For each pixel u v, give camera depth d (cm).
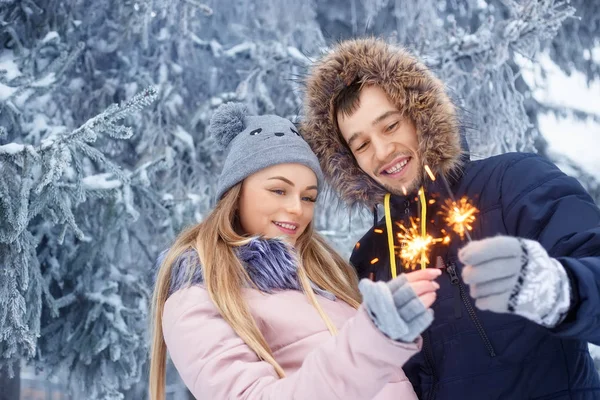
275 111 484
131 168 447
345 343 131
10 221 301
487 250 117
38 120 386
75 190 323
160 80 462
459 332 178
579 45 605
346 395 130
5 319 307
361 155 200
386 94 196
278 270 193
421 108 188
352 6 546
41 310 361
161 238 420
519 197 172
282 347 183
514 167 180
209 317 176
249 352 166
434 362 182
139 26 442
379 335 125
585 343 177
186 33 443
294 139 211
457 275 179
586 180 654
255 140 212
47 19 433
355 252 224
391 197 204
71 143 292
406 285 123
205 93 500
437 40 453
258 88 472
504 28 422
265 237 203
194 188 448
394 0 562
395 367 129
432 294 124
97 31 455
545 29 414
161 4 442
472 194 183
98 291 398
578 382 169
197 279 189
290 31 521
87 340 388
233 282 186
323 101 208
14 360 349
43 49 416
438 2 572
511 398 170
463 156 195
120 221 384
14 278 310
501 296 117
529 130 501
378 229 213
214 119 228
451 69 438
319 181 216
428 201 191
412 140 195
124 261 420
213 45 505
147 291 406
